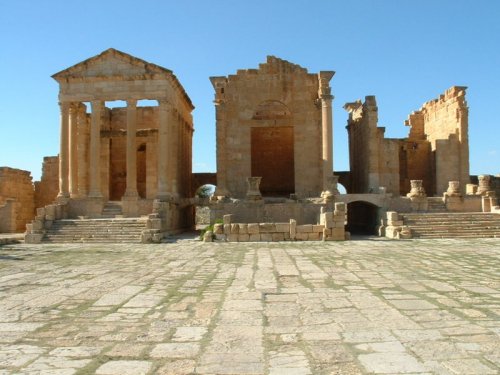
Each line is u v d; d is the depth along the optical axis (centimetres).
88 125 4709
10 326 888
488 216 3412
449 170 4497
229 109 4362
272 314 965
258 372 636
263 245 2700
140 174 4997
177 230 3956
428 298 1103
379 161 4431
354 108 5088
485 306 1013
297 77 4372
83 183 4544
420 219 3381
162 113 3884
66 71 3972
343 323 884
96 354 719
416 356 688
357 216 4603
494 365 647
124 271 1623
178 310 1010
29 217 4734
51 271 1627
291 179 5384
